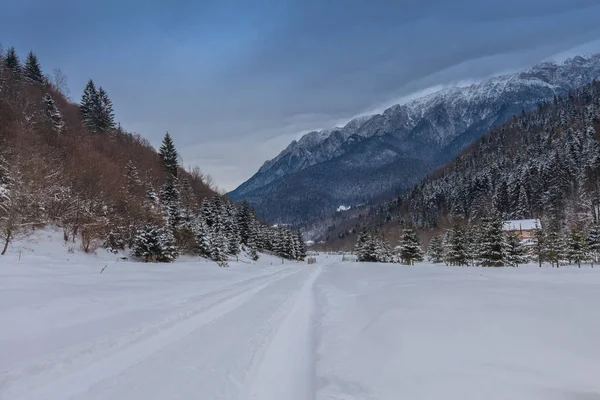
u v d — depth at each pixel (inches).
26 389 184.1
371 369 222.2
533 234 2365.9
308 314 407.5
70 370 209.8
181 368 217.3
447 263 2292.1
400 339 269.0
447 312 337.1
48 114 1861.5
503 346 237.5
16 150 971.9
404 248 2363.4
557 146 4783.5
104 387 188.9
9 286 416.5
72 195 1097.4
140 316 345.7
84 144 1772.9
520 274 1016.2
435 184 6348.4
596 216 2568.9
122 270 780.6
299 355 255.4
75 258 938.1
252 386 199.2
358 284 669.3
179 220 1587.1
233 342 271.6
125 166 1833.2
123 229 1248.2
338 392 193.5
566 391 173.3
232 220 2407.7
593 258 2086.6
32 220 959.6
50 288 435.2
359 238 2812.5
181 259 1439.5
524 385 181.5
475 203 4586.6
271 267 1592.0
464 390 181.6
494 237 1779.0
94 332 287.1
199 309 388.5
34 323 298.5
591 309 339.0
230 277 842.2
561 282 681.0
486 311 334.0
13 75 2345.0
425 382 194.5
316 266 1739.7
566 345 234.1
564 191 3494.1
